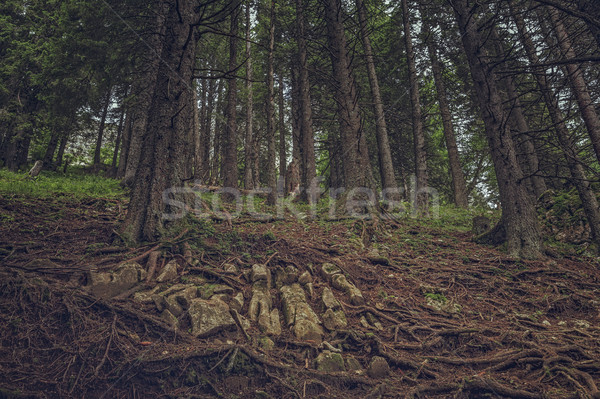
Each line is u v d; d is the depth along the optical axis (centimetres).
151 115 659
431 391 395
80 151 3152
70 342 376
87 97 1314
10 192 771
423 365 436
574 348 457
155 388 359
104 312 420
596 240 855
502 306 605
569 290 645
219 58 1547
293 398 376
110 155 3666
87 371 353
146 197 620
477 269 725
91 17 1142
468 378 408
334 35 1141
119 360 371
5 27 1809
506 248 826
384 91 2050
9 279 412
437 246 890
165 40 680
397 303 579
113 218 713
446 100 1888
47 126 2033
